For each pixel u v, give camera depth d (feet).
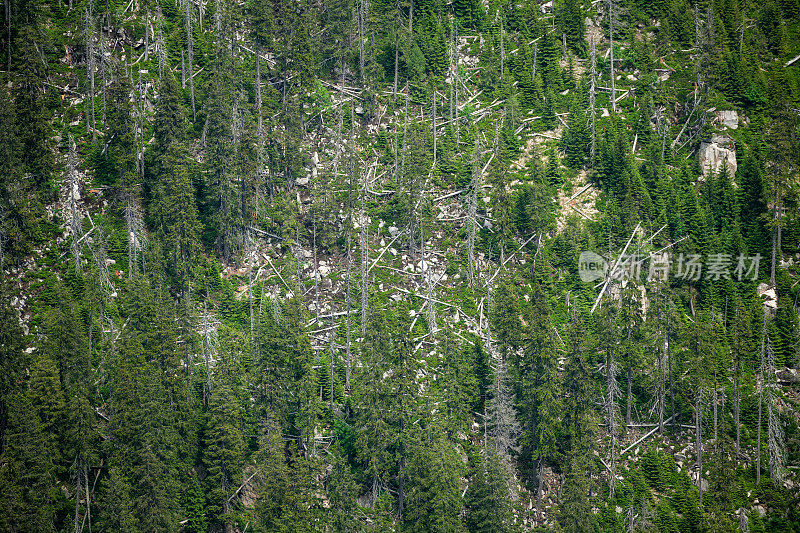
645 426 502.79
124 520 404.57
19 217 501.97
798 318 544.21
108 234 520.83
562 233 565.12
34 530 398.21
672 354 512.22
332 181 570.87
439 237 565.53
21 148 516.73
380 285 536.83
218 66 551.18
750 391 513.45
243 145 529.45
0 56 567.18
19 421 407.23
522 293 541.75
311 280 533.14
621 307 531.50
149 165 542.98
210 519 435.94
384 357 456.86
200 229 516.73
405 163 568.00
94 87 578.66
